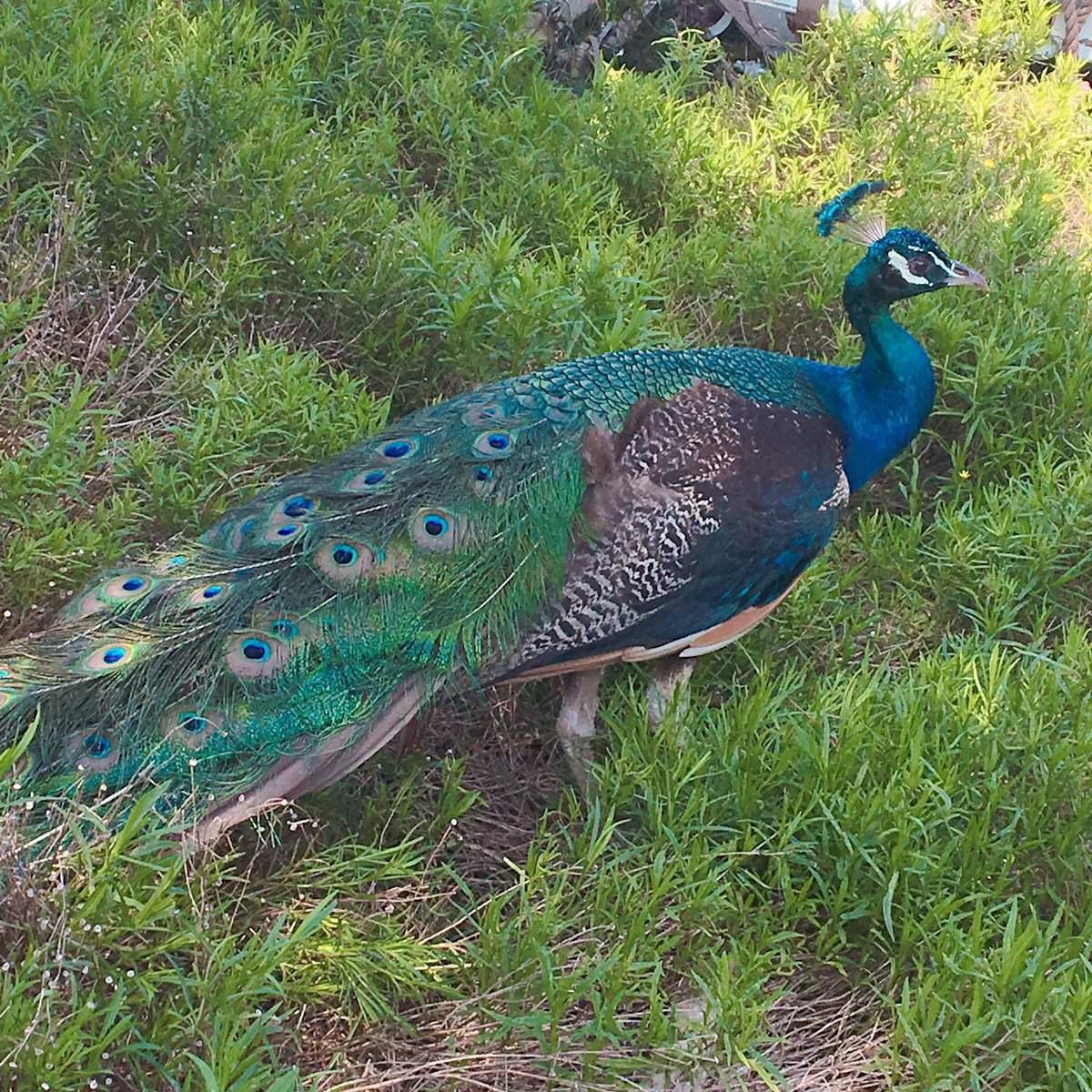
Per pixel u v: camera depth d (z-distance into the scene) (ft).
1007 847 6.67
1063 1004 6.16
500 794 7.02
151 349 7.83
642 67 11.14
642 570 6.63
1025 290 8.86
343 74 9.64
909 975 6.49
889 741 6.86
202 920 5.95
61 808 5.96
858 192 7.42
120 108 8.36
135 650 6.23
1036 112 11.09
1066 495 7.93
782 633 7.51
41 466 7.02
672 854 6.64
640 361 6.94
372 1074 6.03
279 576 6.38
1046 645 7.82
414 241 8.32
